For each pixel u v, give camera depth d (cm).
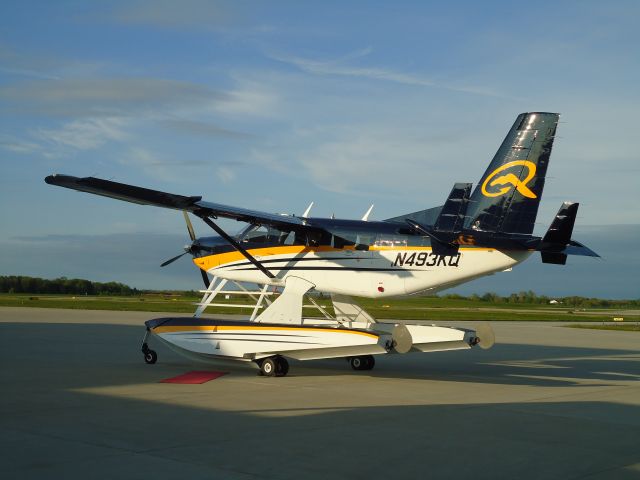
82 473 579
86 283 10569
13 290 9962
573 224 1140
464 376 1362
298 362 1556
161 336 1363
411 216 1355
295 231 1387
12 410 866
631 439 759
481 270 1233
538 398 1059
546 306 9269
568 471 621
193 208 1277
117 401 945
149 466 604
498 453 682
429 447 700
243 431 755
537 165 1216
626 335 2852
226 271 1462
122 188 1160
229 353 1286
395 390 1116
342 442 711
